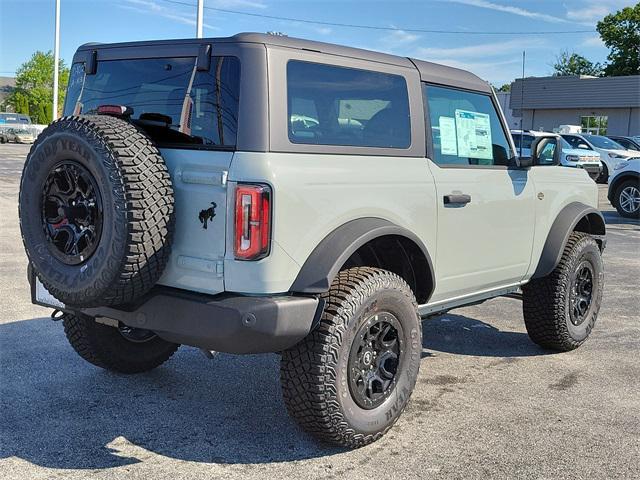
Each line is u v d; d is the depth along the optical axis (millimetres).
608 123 41031
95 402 4461
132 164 3346
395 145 4199
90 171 3393
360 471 3607
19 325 6086
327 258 3574
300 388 3619
